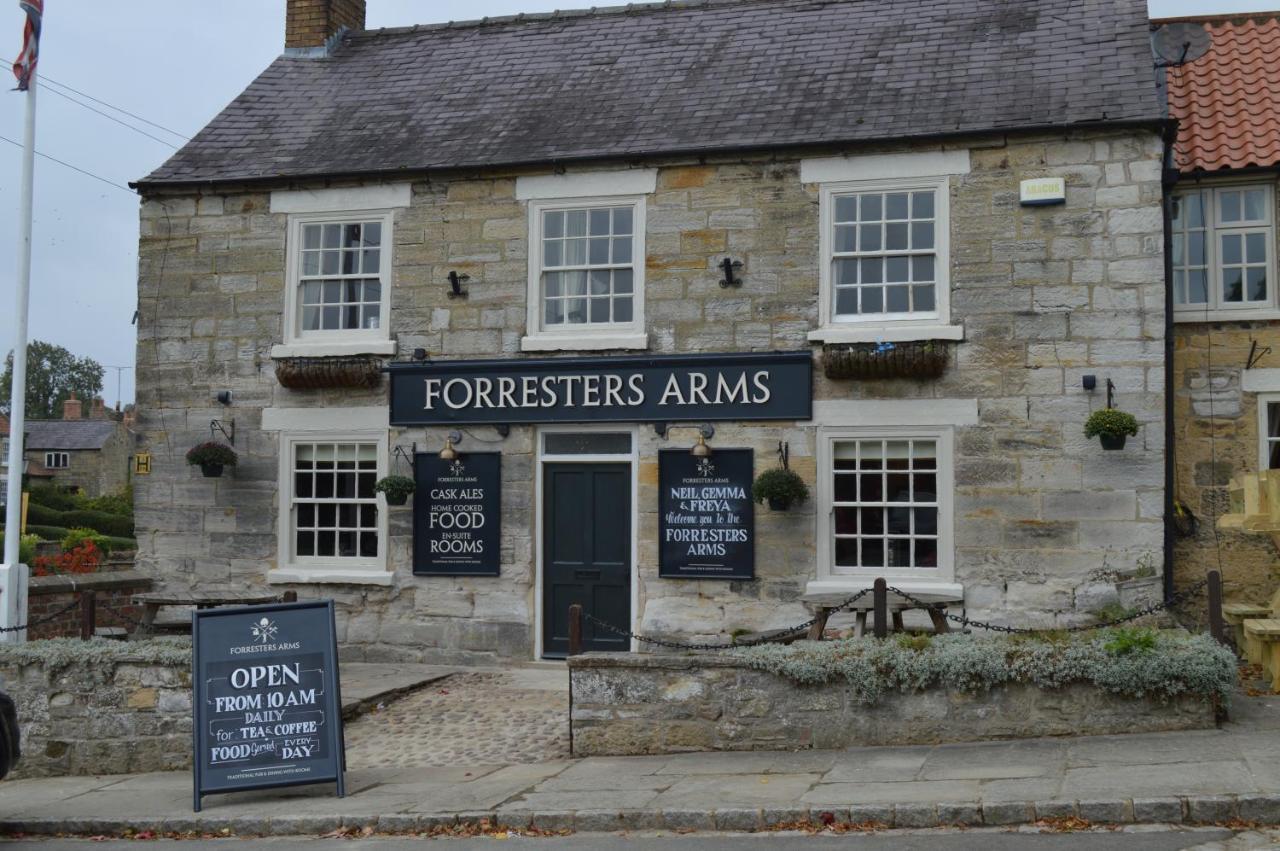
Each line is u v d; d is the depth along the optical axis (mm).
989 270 12461
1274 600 11445
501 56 16062
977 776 8297
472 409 13672
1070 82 12914
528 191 13719
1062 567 12094
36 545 27766
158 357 14547
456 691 12297
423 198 14008
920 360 12297
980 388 12406
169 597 13062
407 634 13758
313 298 14352
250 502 14234
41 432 64062
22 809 9367
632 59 15367
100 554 21938
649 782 8875
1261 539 12453
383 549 13906
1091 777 8016
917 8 15047
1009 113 12641
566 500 13586
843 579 12633
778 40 15078
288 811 8789
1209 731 9039
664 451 13141
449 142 14359
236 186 14367
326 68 16594
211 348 14430
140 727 10688
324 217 14281
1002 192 12484
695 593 13000
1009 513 12258
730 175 13195
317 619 9508
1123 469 12016
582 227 13688
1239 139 13031
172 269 14578
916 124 12781
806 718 9633
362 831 8391
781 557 12781
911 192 12789
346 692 11852
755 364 12914
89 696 10773
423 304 13945
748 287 13078
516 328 13680
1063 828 7367
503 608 13555
